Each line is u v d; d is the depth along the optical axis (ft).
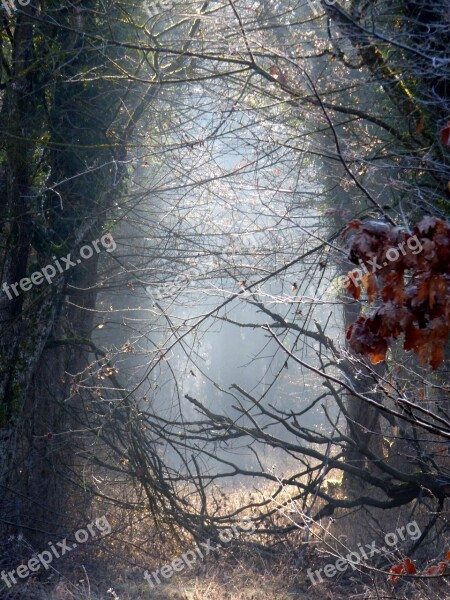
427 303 14.55
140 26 37.73
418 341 14.58
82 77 39.42
